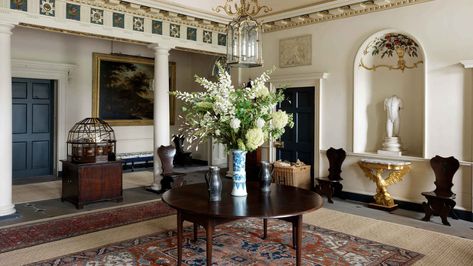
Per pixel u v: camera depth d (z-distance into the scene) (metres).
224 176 9.20
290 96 7.94
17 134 8.72
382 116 6.84
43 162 9.18
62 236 4.70
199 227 4.97
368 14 6.61
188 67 11.54
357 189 6.85
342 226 5.16
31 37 8.59
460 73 5.60
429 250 4.25
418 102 6.38
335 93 7.13
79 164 6.15
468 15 5.52
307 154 7.71
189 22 7.62
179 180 7.20
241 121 3.62
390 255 4.08
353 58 6.84
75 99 9.31
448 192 5.48
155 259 3.92
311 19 7.36
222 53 8.32
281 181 7.26
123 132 10.23
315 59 7.41
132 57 10.20
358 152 6.84
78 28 6.11
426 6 5.91
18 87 8.68
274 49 8.10
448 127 5.73
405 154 6.38
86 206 6.27
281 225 5.10
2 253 4.09
